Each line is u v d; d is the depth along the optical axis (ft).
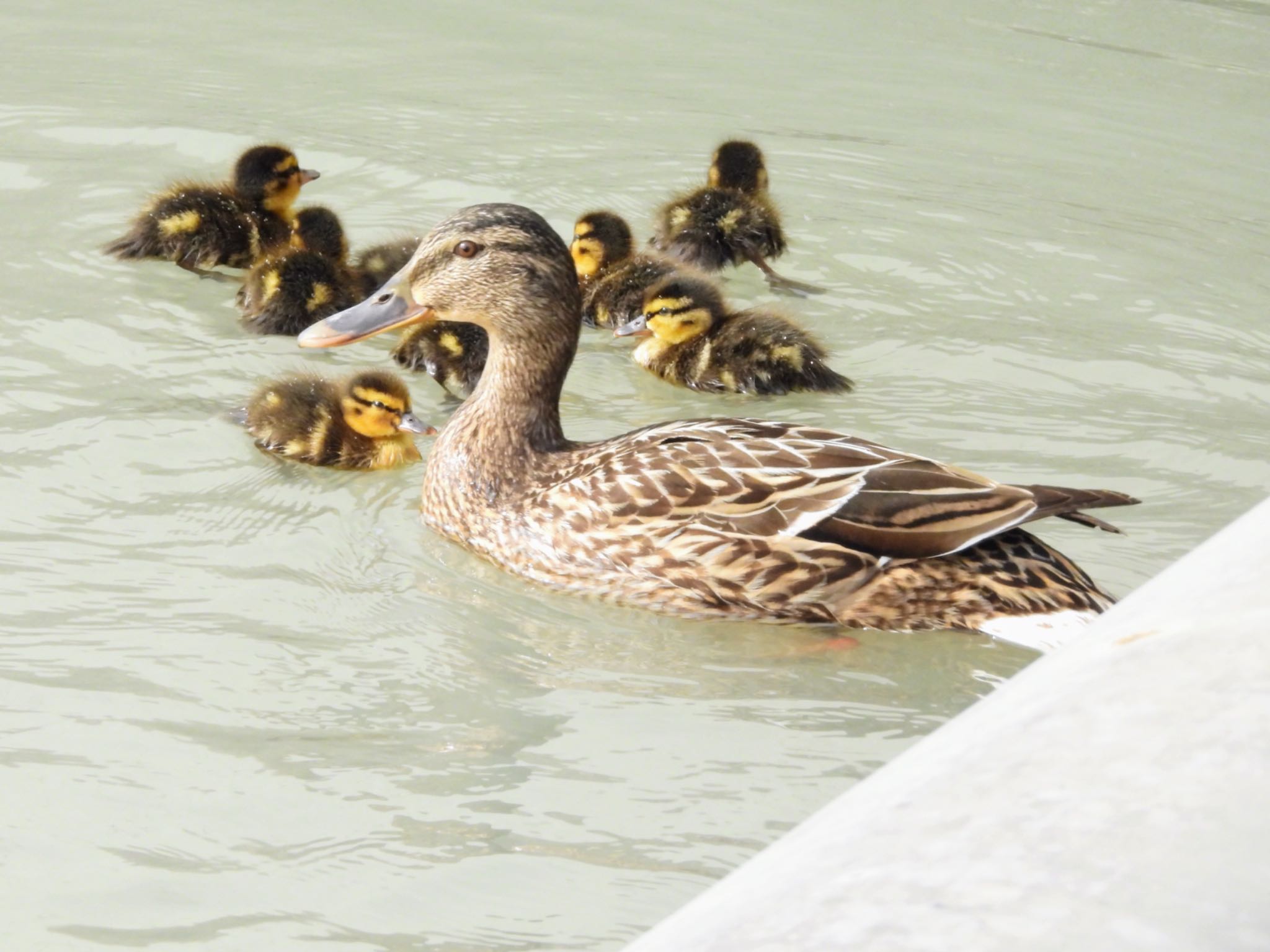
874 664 29.63
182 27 66.33
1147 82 63.52
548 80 62.39
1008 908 6.32
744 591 30.71
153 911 21.74
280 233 48.78
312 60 63.52
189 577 31.86
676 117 59.57
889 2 69.92
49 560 32.01
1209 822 6.56
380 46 65.05
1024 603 29.86
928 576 30.01
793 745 26.73
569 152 56.44
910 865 6.72
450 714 27.40
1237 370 42.65
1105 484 36.68
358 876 22.68
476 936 21.42
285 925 21.53
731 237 47.98
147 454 36.83
